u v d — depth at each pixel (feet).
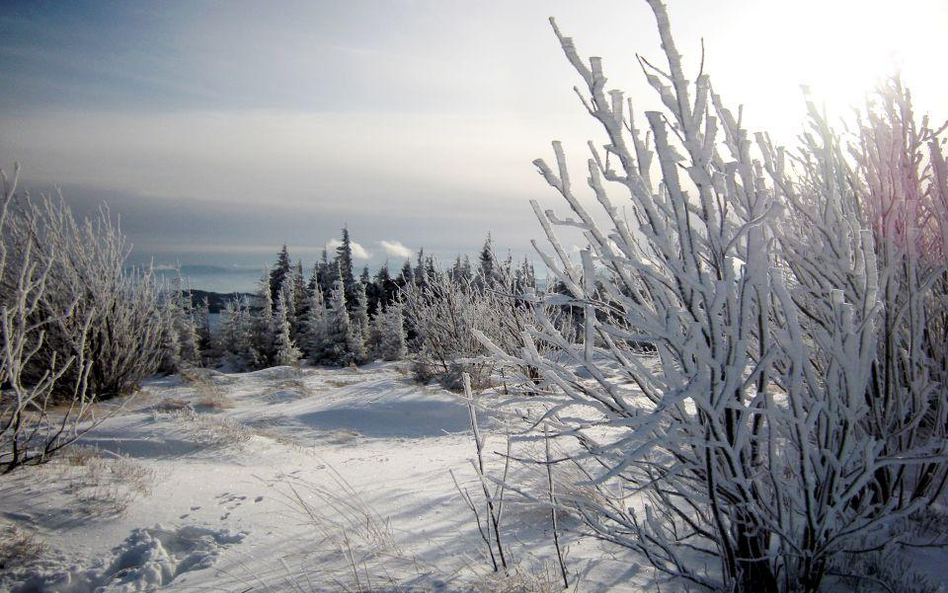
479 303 44.68
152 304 42.27
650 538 9.15
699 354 6.90
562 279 8.08
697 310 7.23
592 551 11.25
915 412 9.76
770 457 7.77
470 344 43.06
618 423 7.19
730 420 7.84
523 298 7.92
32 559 11.72
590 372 8.00
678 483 8.91
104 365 36.32
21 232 32.53
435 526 13.35
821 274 8.75
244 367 114.11
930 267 11.27
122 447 24.03
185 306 123.44
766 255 7.12
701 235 7.95
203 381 50.37
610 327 7.52
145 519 14.03
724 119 8.02
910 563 9.62
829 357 8.34
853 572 9.52
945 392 10.01
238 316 119.85
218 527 13.78
